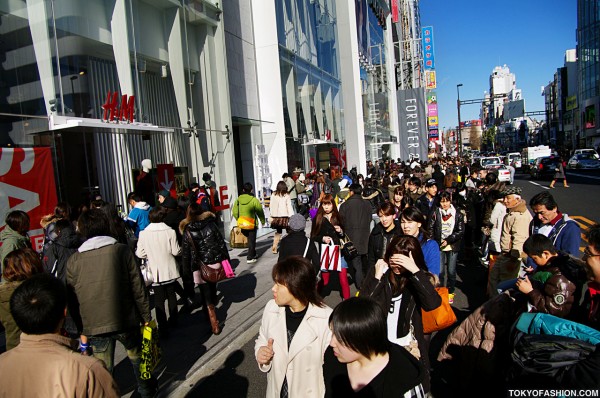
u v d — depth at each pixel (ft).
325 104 83.51
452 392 12.65
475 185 44.21
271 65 59.26
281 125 59.41
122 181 32.04
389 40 167.12
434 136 313.53
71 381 6.64
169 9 39.37
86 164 29.09
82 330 12.08
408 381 6.72
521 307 10.85
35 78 26.03
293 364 8.84
